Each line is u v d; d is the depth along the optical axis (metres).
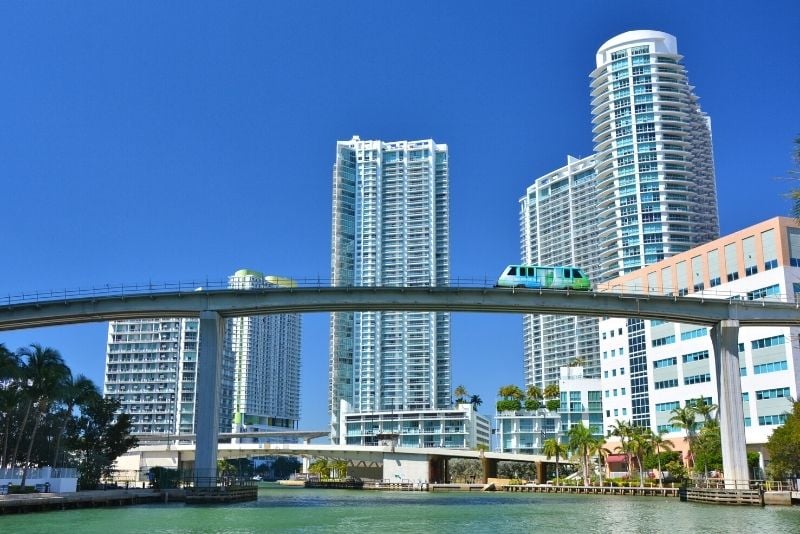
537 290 90.69
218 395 91.88
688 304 93.19
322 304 90.31
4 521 65.62
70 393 103.25
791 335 117.06
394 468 191.88
